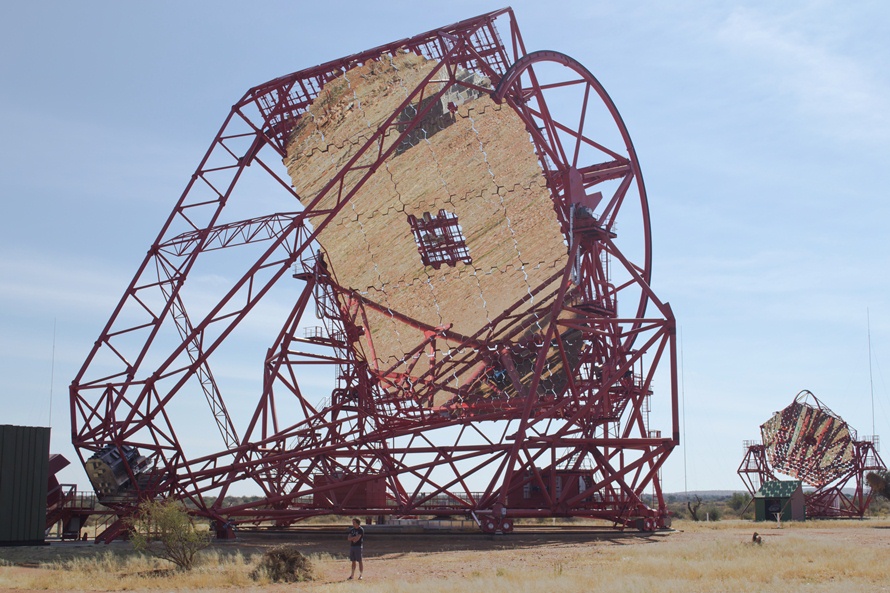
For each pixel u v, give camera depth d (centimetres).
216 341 6078
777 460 10712
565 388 5784
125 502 6028
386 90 6116
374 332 6028
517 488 6038
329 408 6450
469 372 5884
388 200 6003
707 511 12406
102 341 6228
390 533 6081
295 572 3681
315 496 6619
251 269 6047
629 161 6812
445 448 5822
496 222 5806
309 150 6231
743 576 3344
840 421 10588
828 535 5872
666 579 3216
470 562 4253
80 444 6141
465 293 5850
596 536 5809
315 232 6053
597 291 6297
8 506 5331
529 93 6469
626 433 6359
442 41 6012
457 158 5884
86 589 3438
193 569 3978
